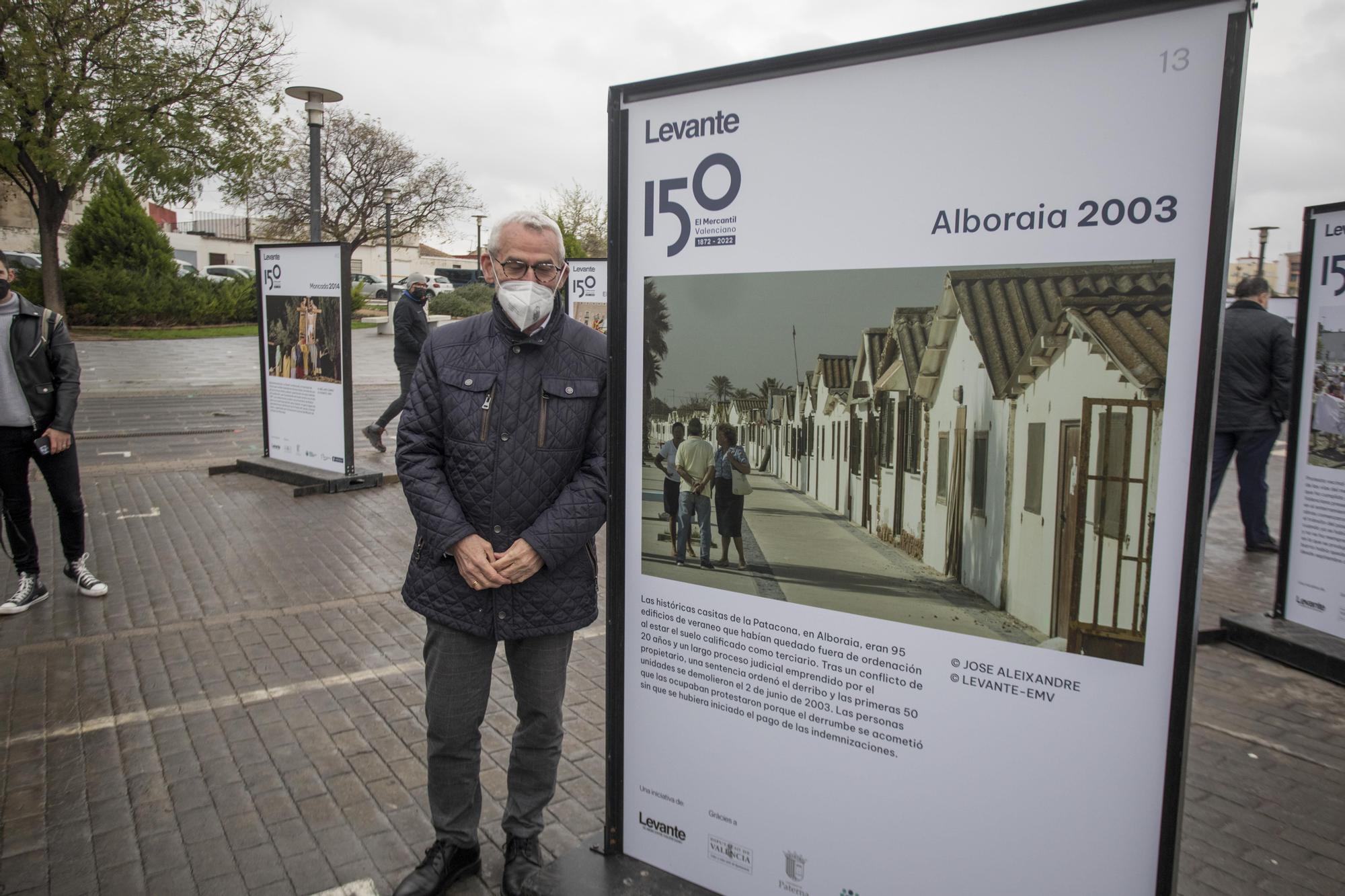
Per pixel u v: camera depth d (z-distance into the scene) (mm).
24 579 5074
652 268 2088
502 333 2361
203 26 23859
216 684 4066
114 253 34000
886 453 1850
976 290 1713
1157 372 1568
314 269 8453
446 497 2361
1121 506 1625
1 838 2873
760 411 1993
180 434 12117
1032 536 1717
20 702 3869
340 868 2736
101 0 22250
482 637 2391
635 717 2326
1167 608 1609
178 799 3107
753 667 2102
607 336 2307
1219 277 1494
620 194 2107
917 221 1752
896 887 1975
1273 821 3057
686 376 2080
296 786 3205
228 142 25109
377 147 41281
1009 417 1706
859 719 1969
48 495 8211
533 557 2305
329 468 8680
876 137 1773
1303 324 4598
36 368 4844
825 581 1962
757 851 2164
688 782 2258
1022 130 1633
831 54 1785
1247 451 6719
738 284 1976
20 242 41312
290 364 8922
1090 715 1709
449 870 2553
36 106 21797
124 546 6457
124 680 4102
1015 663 1765
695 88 1975
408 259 66188
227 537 6742
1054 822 1775
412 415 2428
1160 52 1513
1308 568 4637
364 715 3773
